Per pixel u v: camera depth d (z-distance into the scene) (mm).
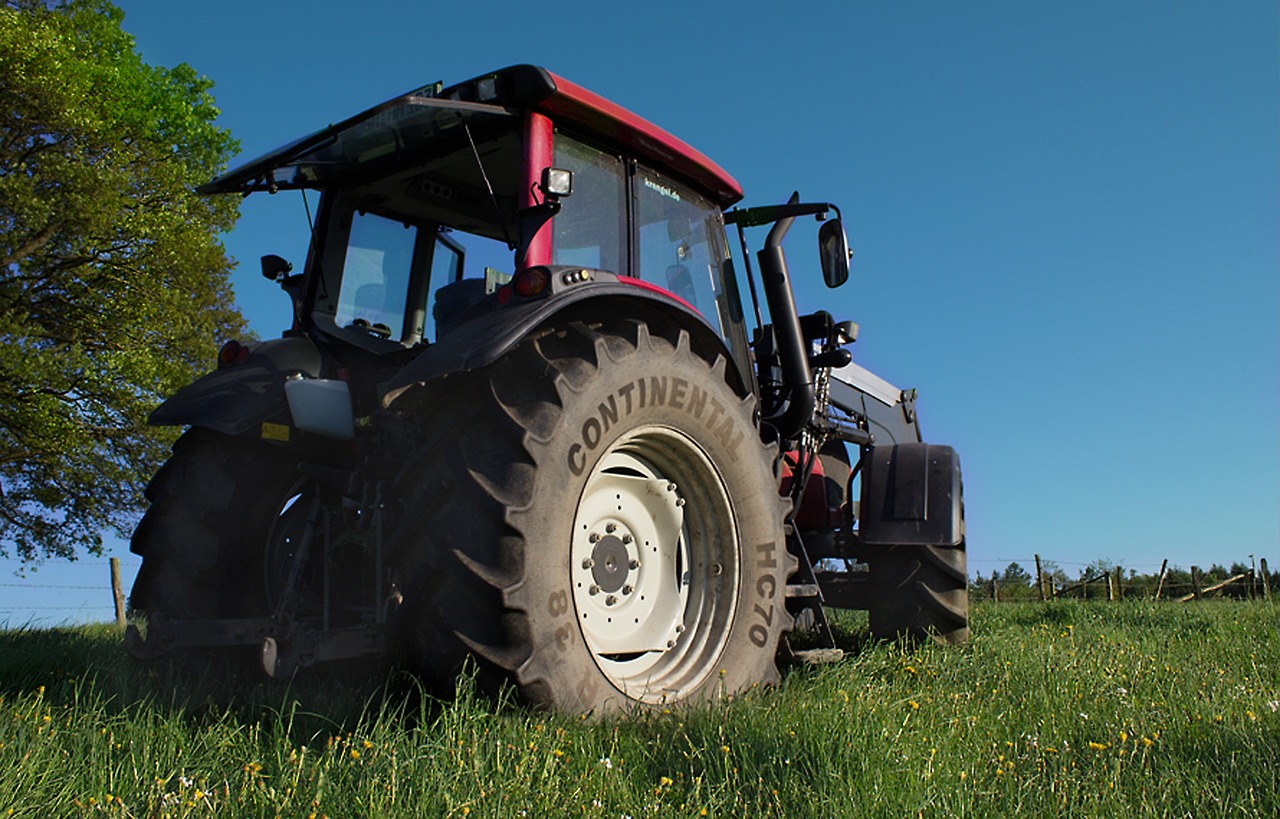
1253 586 20875
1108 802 2254
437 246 4637
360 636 2980
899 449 4961
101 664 4008
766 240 4914
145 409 18562
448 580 2914
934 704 3320
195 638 3318
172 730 2766
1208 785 2393
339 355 4090
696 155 4246
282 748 2635
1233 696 3566
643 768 2506
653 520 3555
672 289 4250
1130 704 3379
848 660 4391
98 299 19531
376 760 2393
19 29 17969
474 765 2336
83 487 19453
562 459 3021
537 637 2873
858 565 5660
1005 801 2309
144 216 19219
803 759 2457
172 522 3820
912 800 2225
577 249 3676
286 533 3926
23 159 19125
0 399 17766
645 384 3342
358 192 4301
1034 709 3334
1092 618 7836
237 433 3607
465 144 3820
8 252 17969
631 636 3400
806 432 4941
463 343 2973
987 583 24375
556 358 3213
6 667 3918
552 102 3529
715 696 3373
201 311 20891
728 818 2162
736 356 4645
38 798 2188
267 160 3879
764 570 3738
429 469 3033
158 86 21469
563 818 2119
